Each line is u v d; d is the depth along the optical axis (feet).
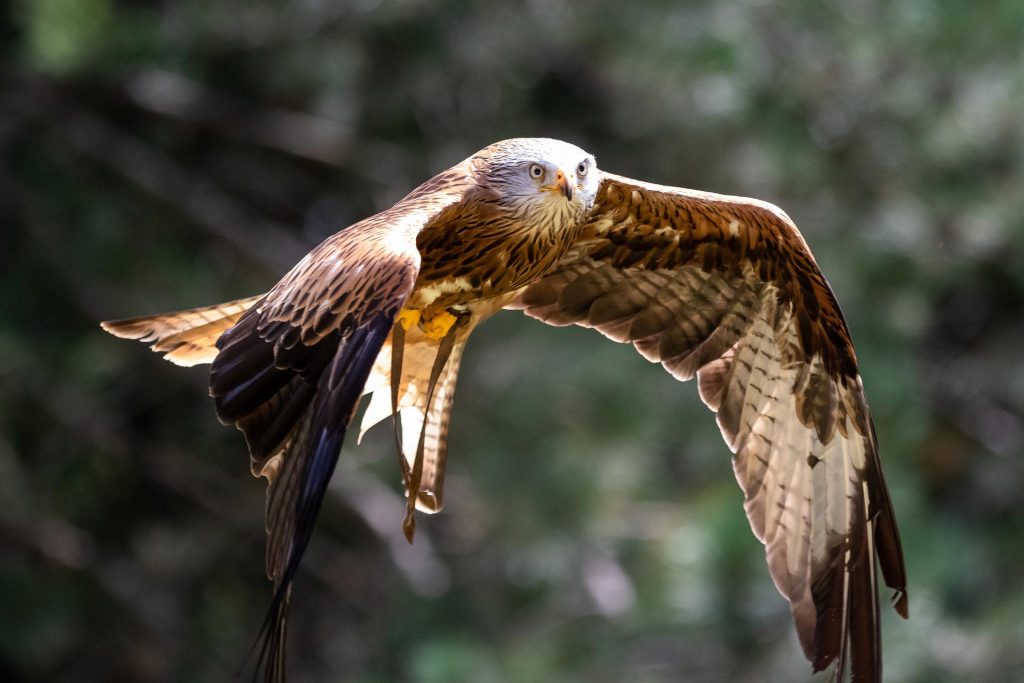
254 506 55.42
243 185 55.62
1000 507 59.21
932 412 60.13
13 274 50.70
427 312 25.35
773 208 25.55
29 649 51.65
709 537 42.09
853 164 51.57
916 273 50.39
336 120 52.49
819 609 26.11
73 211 51.65
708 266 26.96
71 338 51.47
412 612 48.73
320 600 56.13
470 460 48.16
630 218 26.73
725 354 27.25
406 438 24.85
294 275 20.98
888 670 40.83
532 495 46.65
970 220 51.98
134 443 54.65
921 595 41.96
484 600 47.98
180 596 55.06
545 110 54.95
